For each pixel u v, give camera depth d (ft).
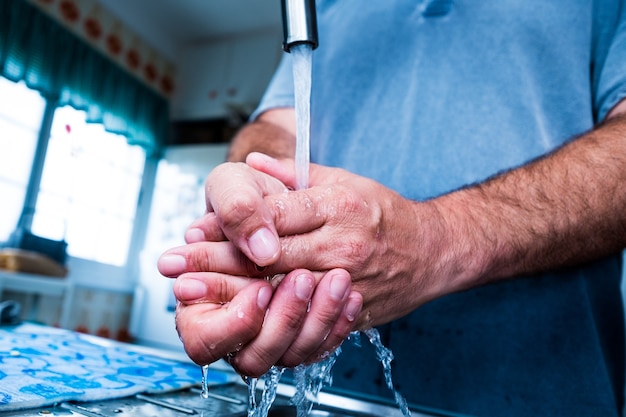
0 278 5.97
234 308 0.97
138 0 9.21
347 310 1.06
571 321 1.74
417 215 1.20
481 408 1.79
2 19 6.93
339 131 2.26
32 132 7.75
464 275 1.28
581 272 1.77
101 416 1.21
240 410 1.41
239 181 1.05
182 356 2.20
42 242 7.34
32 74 7.30
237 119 9.54
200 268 1.07
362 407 1.59
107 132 8.66
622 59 1.73
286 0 1.15
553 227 1.32
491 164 1.87
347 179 1.22
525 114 1.87
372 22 2.22
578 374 1.70
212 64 10.31
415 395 1.89
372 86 2.21
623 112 1.64
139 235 9.63
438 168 1.95
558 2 1.88
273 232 0.98
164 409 1.34
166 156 9.53
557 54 1.86
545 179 1.42
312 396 1.38
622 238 1.42
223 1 9.21
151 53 9.80
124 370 1.73
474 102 1.95
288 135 2.27
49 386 1.36
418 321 1.94
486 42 1.96
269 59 9.82
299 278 0.99
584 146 1.49
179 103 10.38
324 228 1.07
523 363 1.77
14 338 2.12
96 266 8.73
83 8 8.25
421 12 2.11
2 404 1.14
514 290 1.83
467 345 1.86
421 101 2.05
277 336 0.99
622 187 1.37
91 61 8.28
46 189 7.95
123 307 9.12
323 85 2.35
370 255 1.09
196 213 8.89
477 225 1.28
